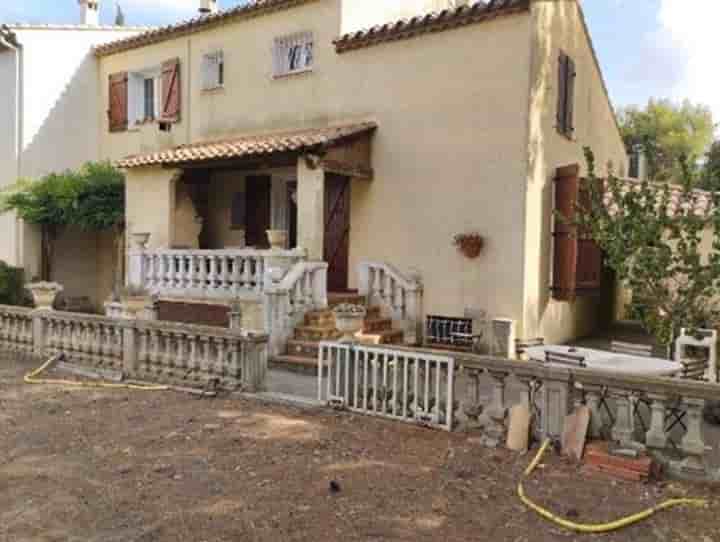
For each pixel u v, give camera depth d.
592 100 14.66
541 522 4.42
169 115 16.28
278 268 10.75
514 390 6.79
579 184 11.30
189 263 12.31
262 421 6.85
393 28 11.87
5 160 17.41
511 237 10.59
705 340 7.32
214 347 8.33
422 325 11.59
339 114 12.97
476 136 11.00
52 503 4.76
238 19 14.76
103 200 16.00
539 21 10.66
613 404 5.96
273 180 14.42
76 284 18.23
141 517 4.50
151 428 6.64
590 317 14.23
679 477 5.11
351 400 7.20
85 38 18.14
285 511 4.58
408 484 5.09
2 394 8.22
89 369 9.45
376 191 12.30
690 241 7.30
